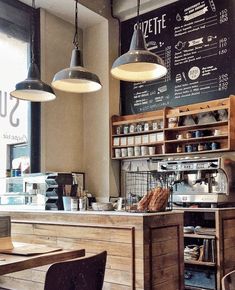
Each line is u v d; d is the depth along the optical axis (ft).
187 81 16.44
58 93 17.52
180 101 16.57
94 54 18.62
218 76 15.55
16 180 14.16
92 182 18.13
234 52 15.20
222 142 14.85
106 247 9.71
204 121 15.01
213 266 12.56
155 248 9.31
